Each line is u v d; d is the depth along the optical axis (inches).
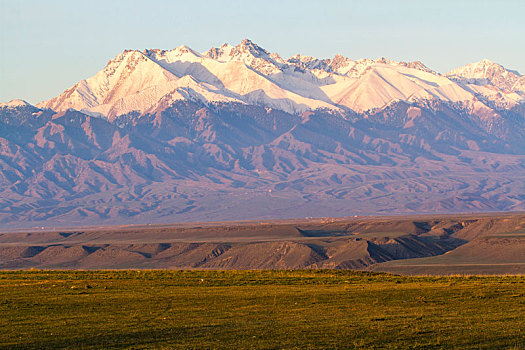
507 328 3996.1
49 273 6609.3
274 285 5610.2
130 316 4360.2
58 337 3841.0
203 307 4635.8
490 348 3624.5
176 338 3818.9
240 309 4569.4
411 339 3782.0
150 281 5861.2
